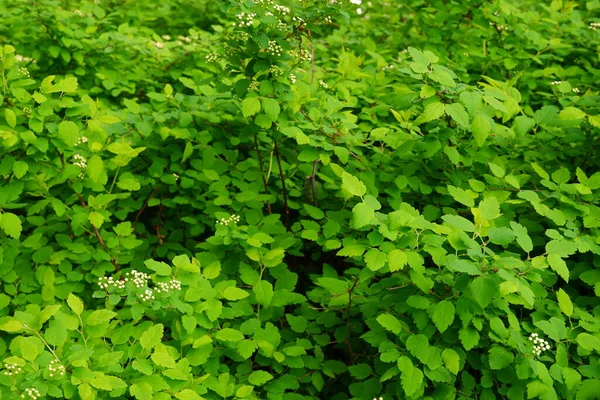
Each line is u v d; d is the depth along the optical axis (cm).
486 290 218
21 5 443
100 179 302
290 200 371
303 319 309
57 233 368
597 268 301
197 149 392
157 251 375
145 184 377
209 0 586
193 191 384
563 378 243
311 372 296
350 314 313
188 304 262
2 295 296
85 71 448
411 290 265
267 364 287
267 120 317
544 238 320
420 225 244
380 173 333
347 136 322
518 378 245
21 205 331
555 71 404
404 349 251
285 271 320
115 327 299
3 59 292
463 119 265
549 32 472
